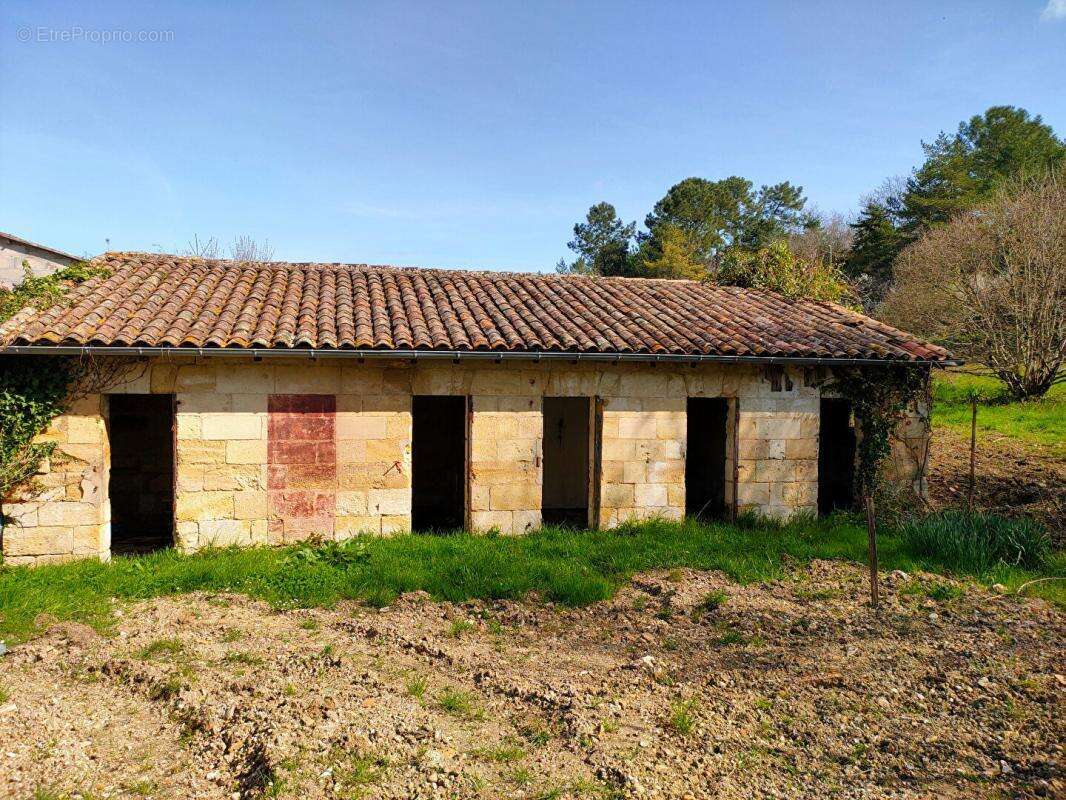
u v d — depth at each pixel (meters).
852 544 9.83
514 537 10.20
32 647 6.20
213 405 9.35
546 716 5.22
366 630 6.86
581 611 7.58
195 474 9.31
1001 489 13.18
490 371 10.32
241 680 5.61
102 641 6.44
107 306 9.38
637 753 4.70
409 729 4.90
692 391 11.03
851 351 10.91
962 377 26.48
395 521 10.01
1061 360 22.06
